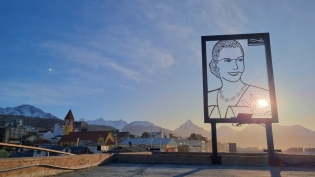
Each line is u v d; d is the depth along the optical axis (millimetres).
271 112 12320
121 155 14352
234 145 27453
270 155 12250
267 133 12328
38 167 7992
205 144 81688
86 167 11133
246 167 11680
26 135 97875
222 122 12750
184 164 13203
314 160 11664
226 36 13336
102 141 80812
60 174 9023
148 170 10586
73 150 44656
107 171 10172
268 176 8898
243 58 13039
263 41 13016
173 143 69062
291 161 11930
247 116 12414
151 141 66062
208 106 12953
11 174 6824
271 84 12484
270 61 12711
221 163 12867
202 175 9078
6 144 8055
